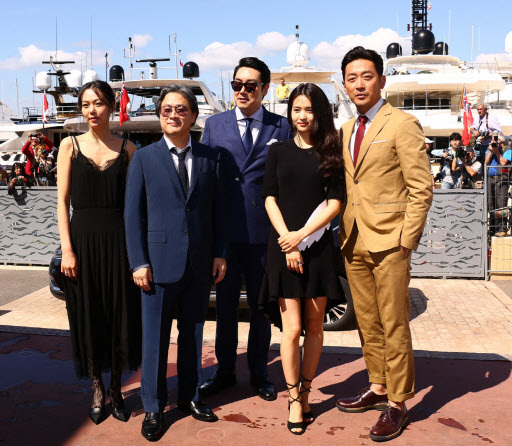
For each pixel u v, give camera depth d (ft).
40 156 32.17
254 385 11.78
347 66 9.63
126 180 9.91
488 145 31.01
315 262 9.71
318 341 10.04
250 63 11.18
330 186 9.78
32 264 28.58
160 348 9.83
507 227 24.62
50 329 15.46
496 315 18.80
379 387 10.63
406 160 9.18
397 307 9.56
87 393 11.35
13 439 9.46
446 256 24.39
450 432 9.65
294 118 9.78
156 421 9.62
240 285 11.62
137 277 9.57
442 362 13.03
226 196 10.39
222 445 9.29
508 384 11.70
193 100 9.76
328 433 9.71
